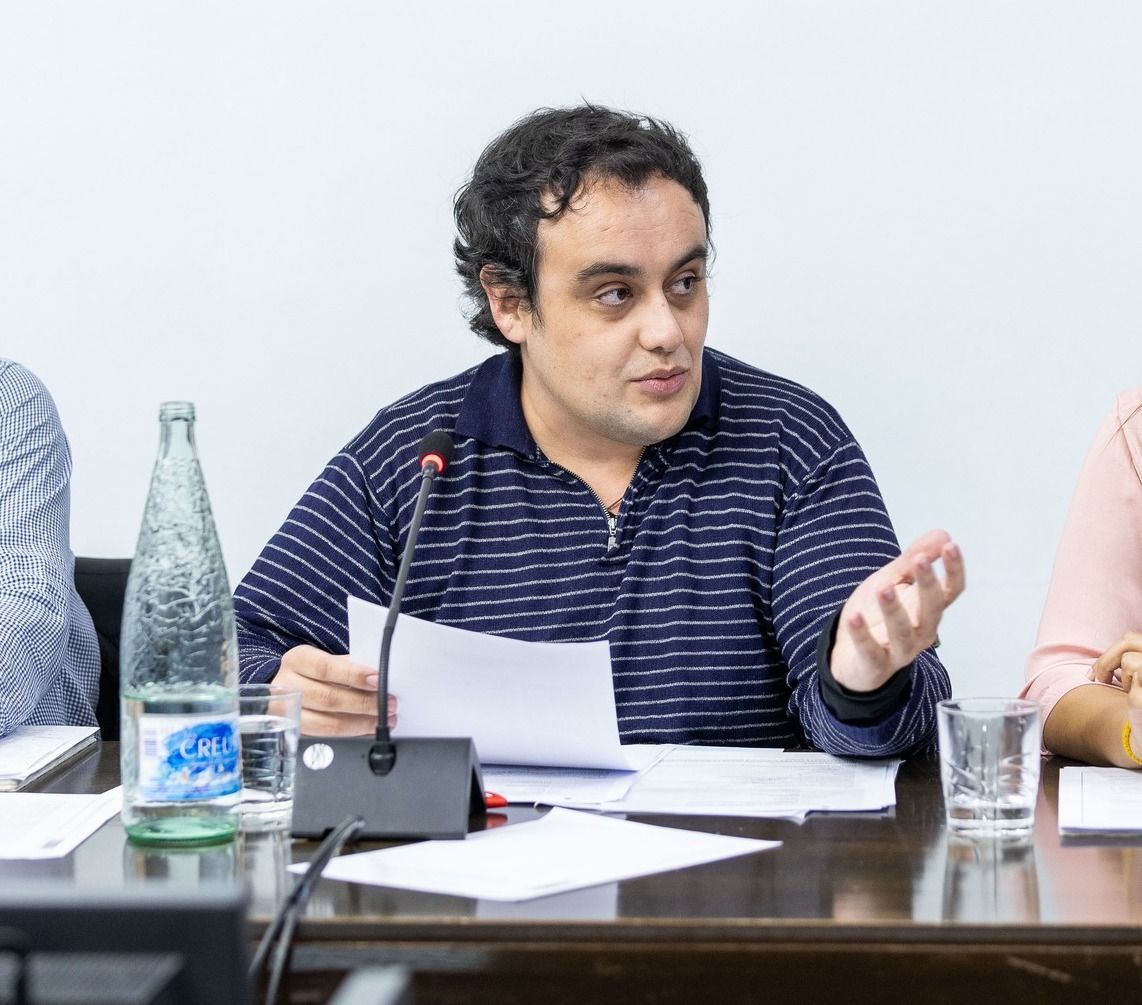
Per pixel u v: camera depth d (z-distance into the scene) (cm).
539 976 171
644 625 315
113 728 368
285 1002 174
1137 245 437
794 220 450
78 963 92
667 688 312
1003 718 208
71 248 468
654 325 293
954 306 446
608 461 326
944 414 450
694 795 236
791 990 169
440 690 246
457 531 325
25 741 283
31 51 464
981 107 440
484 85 456
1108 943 167
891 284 448
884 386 452
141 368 470
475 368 345
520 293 310
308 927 174
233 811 212
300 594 324
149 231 466
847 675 249
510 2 453
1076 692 274
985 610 452
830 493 315
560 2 452
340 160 460
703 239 299
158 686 217
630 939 171
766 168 450
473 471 327
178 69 461
